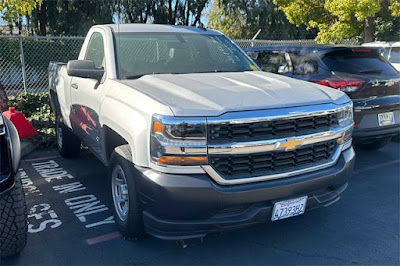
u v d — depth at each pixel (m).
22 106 8.91
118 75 3.97
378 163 6.21
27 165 6.00
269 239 3.73
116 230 3.86
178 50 4.50
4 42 10.76
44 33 21.95
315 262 3.36
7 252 3.29
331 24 13.65
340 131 3.51
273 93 3.35
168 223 3.00
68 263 3.31
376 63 5.92
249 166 3.05
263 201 3.10
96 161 6.20
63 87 5.51
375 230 3.94
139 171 3.10
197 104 3.03
